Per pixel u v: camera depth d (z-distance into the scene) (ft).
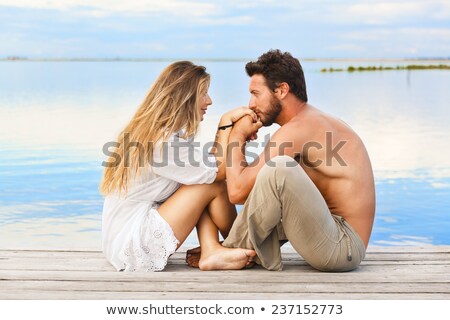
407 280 9.98
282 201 9.66
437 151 29.17
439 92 58.23
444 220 18.97
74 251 11.72
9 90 59.41
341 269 10.33
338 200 10.48
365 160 10.58
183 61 10.67
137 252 10.28
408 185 23.09
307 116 10.44
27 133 34.22
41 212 19.38
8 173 24.88
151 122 10.23
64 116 40.60
